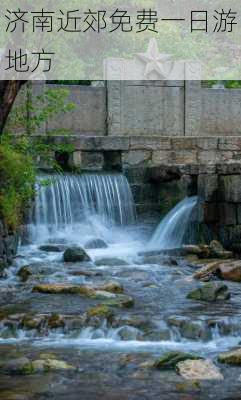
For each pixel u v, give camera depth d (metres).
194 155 22.06
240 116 23.92
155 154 21.58
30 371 8.16
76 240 18.23
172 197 19.58
